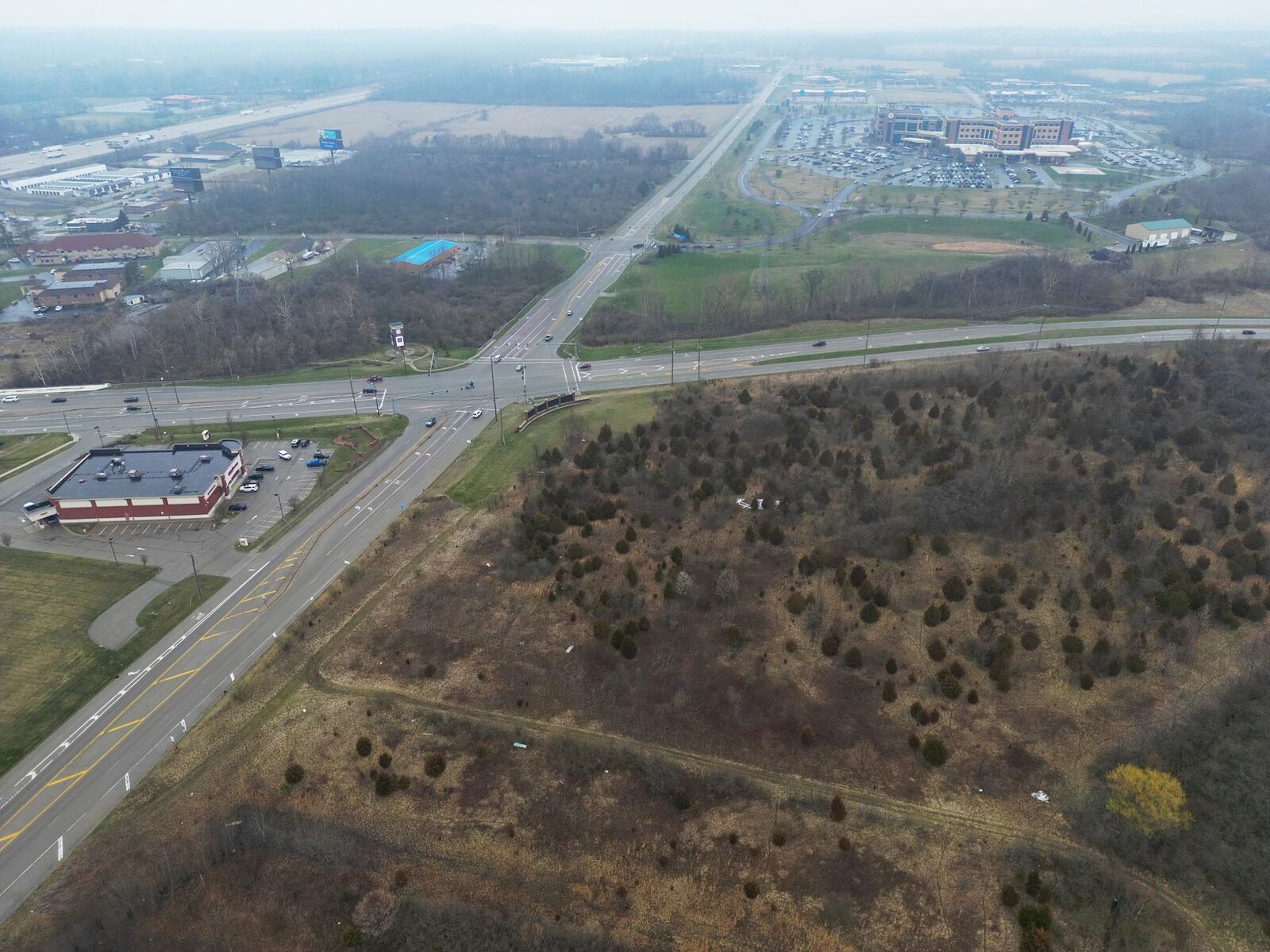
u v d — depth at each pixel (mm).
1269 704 89562
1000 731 88750
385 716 93500
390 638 105875
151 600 115750
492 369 197125
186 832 80625
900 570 112188
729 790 83000
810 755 86812
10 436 169125
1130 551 111875
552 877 75750
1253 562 107875
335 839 79625
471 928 71750
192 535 131500
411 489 143875
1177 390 151250
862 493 126438
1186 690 92750
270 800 83938
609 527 125562
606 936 70625
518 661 101000
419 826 80812
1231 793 79500
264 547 127500
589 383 187875
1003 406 147500
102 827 81938
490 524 130625
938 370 168125
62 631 109688
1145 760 83312
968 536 117375
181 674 101875
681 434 148625
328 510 137750
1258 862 73438
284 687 98750
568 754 87375
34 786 86500
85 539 131125
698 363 194375
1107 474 126375
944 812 80375
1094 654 95875
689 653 100500
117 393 190875
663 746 88750
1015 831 78188
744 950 69375
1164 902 71250
